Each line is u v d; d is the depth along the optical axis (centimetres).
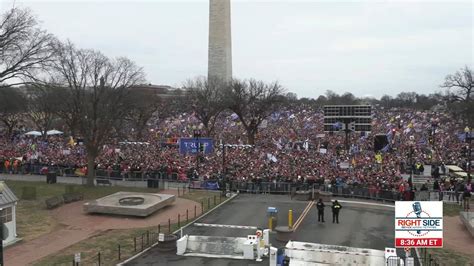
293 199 4094
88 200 3944
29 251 2502
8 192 2719
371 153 6425
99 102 4631
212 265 2288
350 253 2309
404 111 15700
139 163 5247
